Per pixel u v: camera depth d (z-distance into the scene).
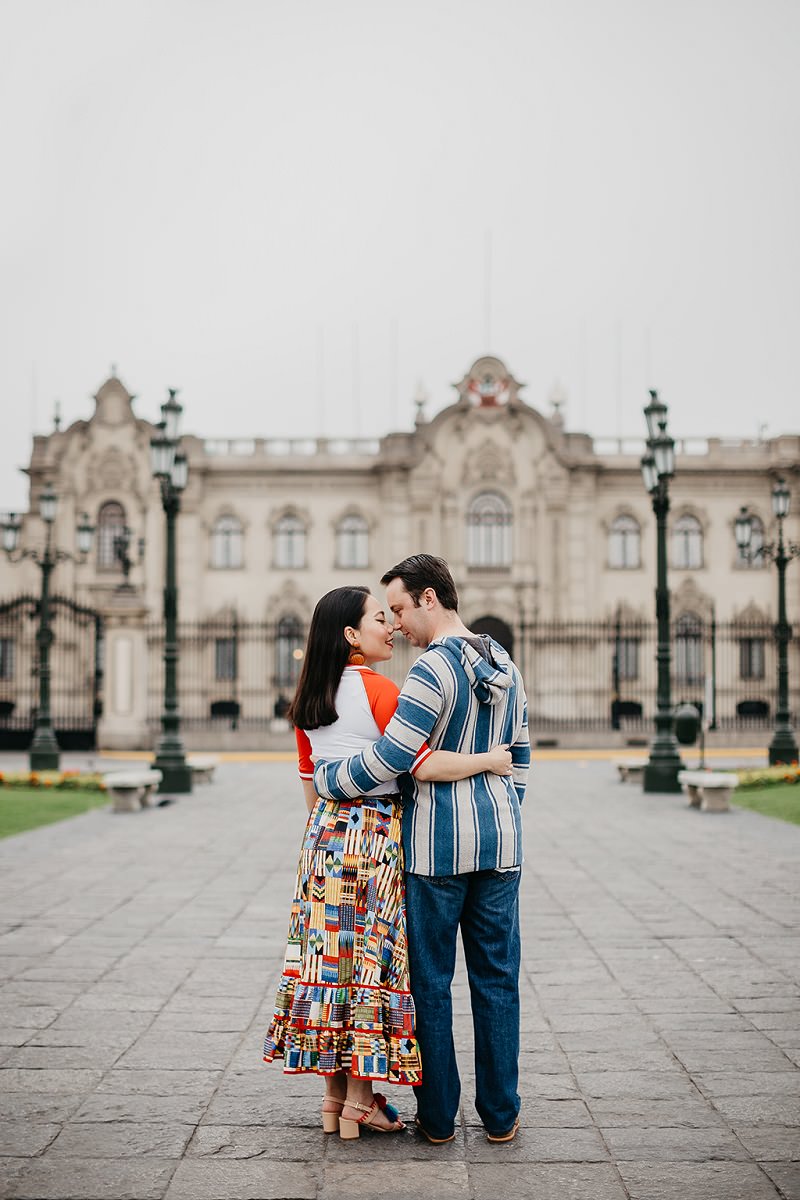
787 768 20.64
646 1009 6.12
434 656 4.38
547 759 30.39
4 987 6.53
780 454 45.16
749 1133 4.44
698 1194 3.89
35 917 8.49
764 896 9.38
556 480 44.56
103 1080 5.03
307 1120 4.59
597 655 44.31
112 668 31.70
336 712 4.52
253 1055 5.37
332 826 4.44
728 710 44.22
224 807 16.81
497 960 4.41
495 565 44.66
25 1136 4.40
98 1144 4.32
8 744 32.91
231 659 44.91
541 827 14.17
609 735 34.03
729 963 7.11
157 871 10.66
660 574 19.52
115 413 45.31
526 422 44.88
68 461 45.25
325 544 45.44
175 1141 4.36
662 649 19.36
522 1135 4.42
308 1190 3.92
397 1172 4.07
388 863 4.38
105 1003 6.22
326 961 4.33
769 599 45.06
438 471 44.72
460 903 4.39
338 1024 4.30
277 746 32.72
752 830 13.84
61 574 44.56
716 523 45.34
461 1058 5.41
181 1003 6.22
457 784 4.37
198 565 44.88
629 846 12.39
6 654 44.62
